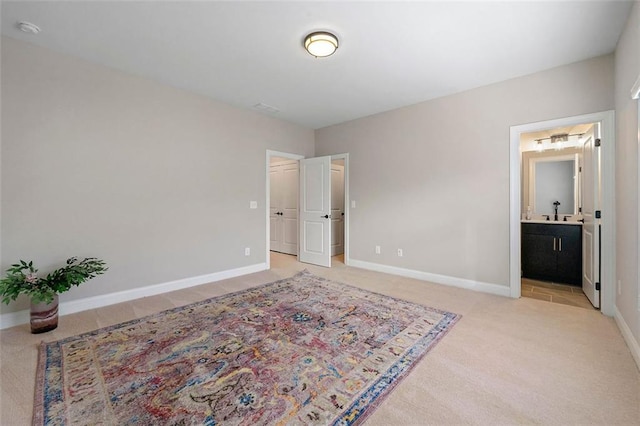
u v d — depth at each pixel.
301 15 2.11
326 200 4.81
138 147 3.15
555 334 2.28
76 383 1.66
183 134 3.52
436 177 3.76
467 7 2.00
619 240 2.45
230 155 4.03
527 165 4.55
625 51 2.19
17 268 2.35
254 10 2.05
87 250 2.82
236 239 4.12
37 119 2.53
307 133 5.22
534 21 2.15
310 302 3.00
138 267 3.17
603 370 1.79
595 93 2.68
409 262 4.05
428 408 1.47
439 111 3.71
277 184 6.34
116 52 2.63
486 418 1.40
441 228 3.73
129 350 2.03
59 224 2.66
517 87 3.12
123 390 1.60
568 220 4.21
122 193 3.04
